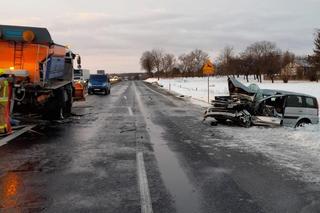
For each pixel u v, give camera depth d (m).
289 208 6.25
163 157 9.99
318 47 99.56
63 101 17.38
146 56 162.50
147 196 6.77
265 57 118.94
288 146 11.66
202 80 120.81
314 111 16.58
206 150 11.01
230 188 7.33
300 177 8.16
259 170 8.73
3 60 15.16
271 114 16.45
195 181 7.79
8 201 6.41
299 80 110.62
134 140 12.48
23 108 16.28
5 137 12.61
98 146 11.35
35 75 15.31
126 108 24.42
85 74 55.09
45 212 5.93
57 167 8.74
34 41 15.29
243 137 13.37
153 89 57.62
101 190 7.07
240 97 17.03
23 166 8.81
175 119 18.58
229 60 133.88
